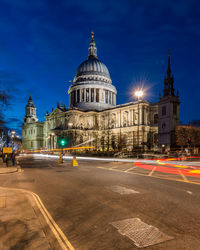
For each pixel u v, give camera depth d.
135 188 10.98
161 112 53.75
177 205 7.79
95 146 91.25
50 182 13.59
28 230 5.41
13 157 26.69
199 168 22.22
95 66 124.69
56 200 8.85
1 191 10.46
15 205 7.77
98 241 4.96
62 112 106.94
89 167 23.86
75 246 4.72
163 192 9.98
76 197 9.30
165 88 54.47
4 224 5.82
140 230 5.55
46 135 120.25
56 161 37.72
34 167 25.23
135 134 85.12
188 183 12.41
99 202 8.36
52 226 5.89
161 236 5.18
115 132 94.31
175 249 4.52
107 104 118.69
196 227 5.73
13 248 4.46
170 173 17.50
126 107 91.50
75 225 5.97
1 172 18.84
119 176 15.71
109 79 126.19
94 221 6.27
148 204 7.95
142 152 53.28
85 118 106.81
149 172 18.25
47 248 4.48
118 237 5.16
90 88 117.44
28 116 152.50
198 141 49.09
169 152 44.34
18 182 13.73
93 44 136.12
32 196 9.41
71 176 16.30
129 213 6.95
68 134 99.44
